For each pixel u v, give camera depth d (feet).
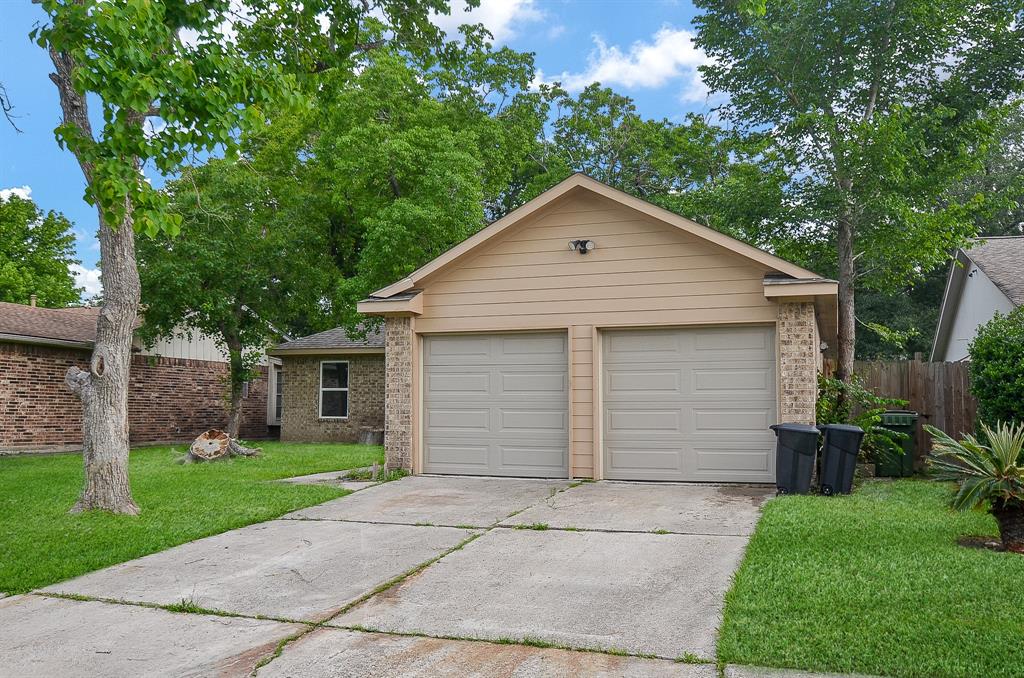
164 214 26.48
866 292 102.73
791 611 16.96
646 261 37.29
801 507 28.40
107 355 30.83
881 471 40.83
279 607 18.88
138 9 24.29
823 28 56.90
